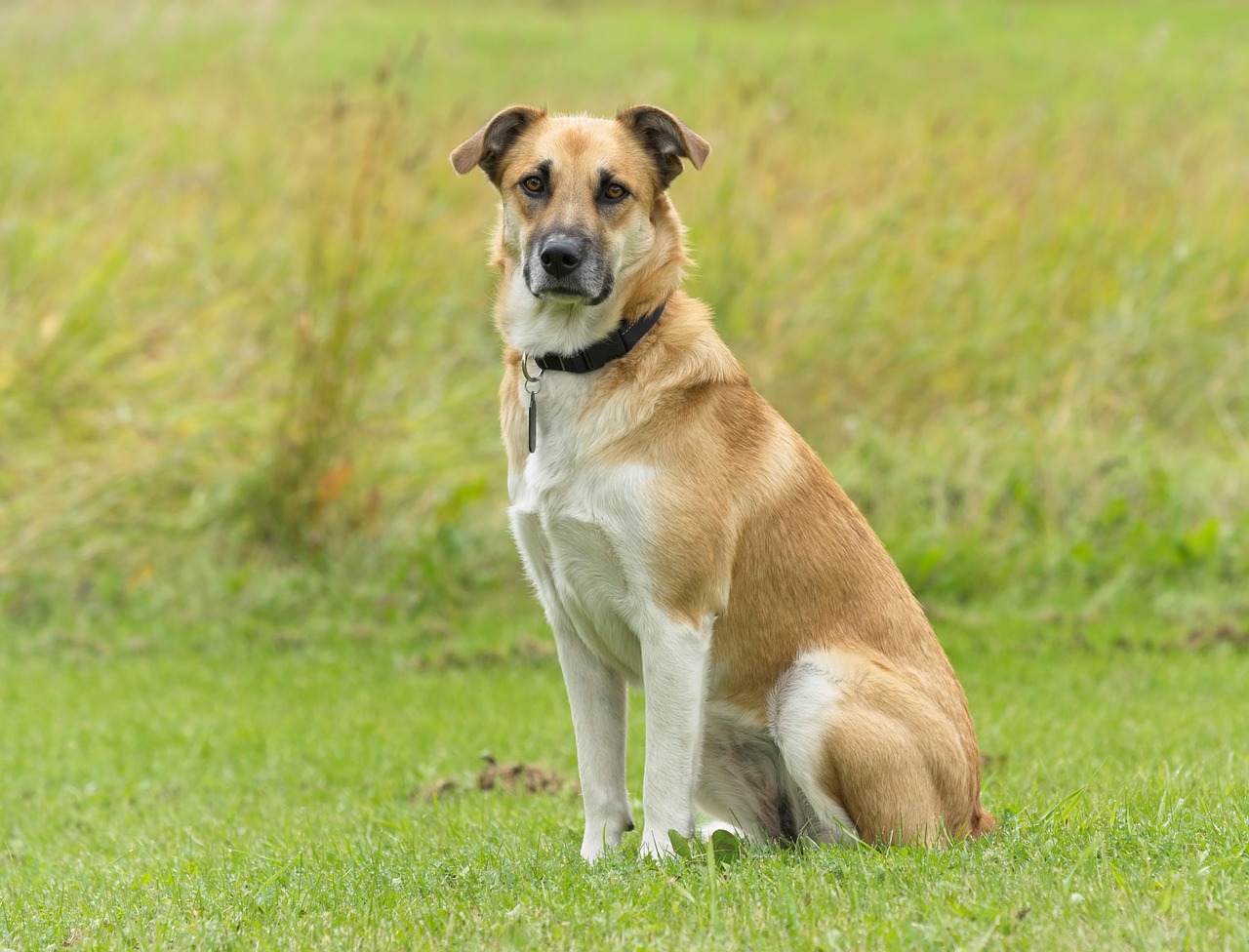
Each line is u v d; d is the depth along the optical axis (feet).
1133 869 15.85
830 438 42.70
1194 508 41.47
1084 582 40.09
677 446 18.61
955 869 16.47
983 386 44.62
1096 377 45.01
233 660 36.63
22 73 58.59
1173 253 46.62
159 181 50.21
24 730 31.07
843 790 18.37
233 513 40.86
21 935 16.70
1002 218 47.14
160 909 17.17
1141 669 33.81
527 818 22.27
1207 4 118.83
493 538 40.93
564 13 119.03
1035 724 28.81
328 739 29.68
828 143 52.60
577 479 18.75
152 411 42.55
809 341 42.91
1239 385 46.19
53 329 41.96
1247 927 13.58
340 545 40.60
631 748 29.30
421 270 44.80
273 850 20.52
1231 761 23.08
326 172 46.85
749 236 44.45
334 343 39.88
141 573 39.68
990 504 41.57
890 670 18.84
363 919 16.07
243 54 72.02
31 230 46.55
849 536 19.69
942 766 18.40
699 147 19.83
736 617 19.22
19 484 40.98
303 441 40.16
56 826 24.67
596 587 19.03
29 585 39.50
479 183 50.44
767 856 18.21
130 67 64.39
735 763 19.84
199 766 28.53
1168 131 54.65
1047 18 115.75
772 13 120.57
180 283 46.65
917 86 77.41
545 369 19.31
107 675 35.12
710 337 19.56
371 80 74.69
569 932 15.07
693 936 14.74
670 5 123.34
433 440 42.34
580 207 19.13
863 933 14.32
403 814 23.27
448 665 35.96
